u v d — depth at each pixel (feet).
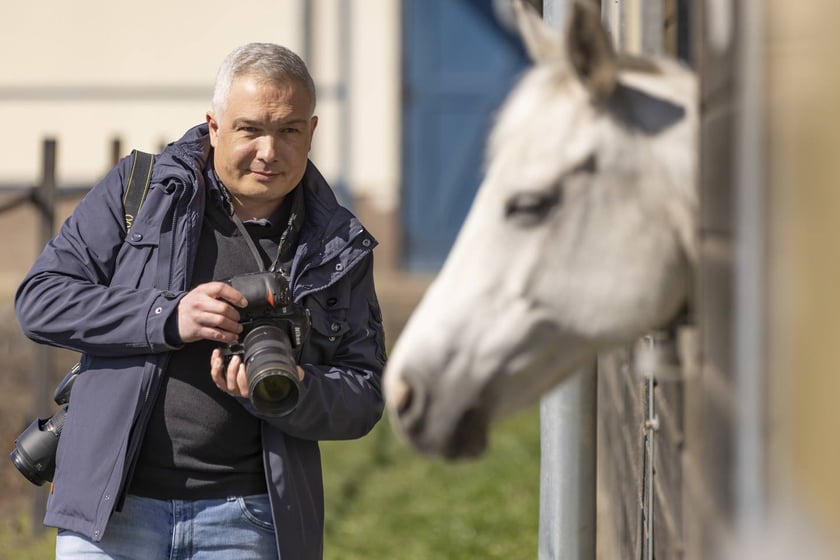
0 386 42.55
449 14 68.54
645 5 14.43
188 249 14.34
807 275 4.44
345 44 68.28
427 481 37.70
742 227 5.32
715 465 6.23
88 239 14.57
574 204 9.18
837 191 4.21
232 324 13.43
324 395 14.26
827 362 4.28
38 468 15.21
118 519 14.05
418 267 69.62
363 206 68.59
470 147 69.05
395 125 68.59
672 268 9.03
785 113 4.65
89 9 68.03
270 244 14.92
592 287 9.19
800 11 4.51
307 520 14.60
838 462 4.20
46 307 14.15
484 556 30.66
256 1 67.82
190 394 14.24
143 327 13.62
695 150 8.93
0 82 68.39
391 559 30.48
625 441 17.01
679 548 9.15
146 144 68.54
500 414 9.69
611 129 9.12
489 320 9.52
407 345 9.82
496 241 9.49
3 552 29.50
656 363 10.30
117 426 13.97
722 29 6.18
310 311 14.60
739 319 5.38
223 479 14.34
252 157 14.25
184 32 68.08
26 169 68.44
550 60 9.95
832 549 4.24
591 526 15.26
